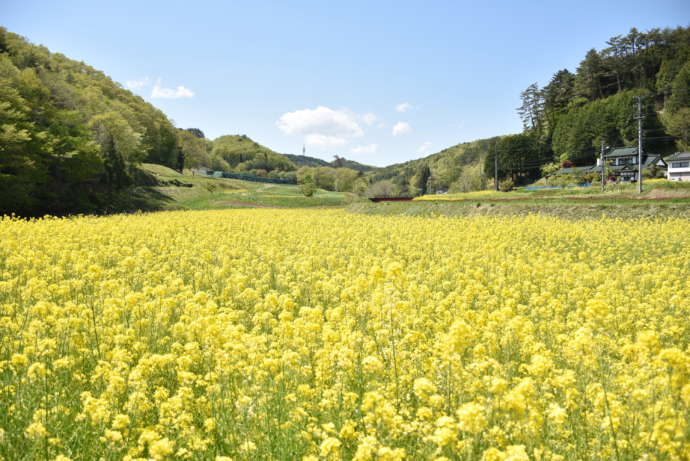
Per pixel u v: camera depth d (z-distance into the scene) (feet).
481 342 22.86
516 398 12.89
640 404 14.69
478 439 12.62
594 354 16.69
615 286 39.06
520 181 389.19
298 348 22.21
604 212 108.17
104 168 234.38
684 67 360.69
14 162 160.66
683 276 45.44
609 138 364.17
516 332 22.13
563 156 380.37
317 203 279.08
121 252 55.57
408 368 20.03
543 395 16.79
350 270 47.24
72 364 19.90
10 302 31.42
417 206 153.79
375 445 12.62
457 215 136.56
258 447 14.46
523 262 51.65
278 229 94.17
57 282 38.65
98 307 28.84
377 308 24.00
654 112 369.50
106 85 452.76
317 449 14.39
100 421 15.11
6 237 63.31
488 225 97.81
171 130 512.22
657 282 39.86
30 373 17.02
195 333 23.22
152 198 260.21
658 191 135.33
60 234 67.46
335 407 16.88
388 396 16.70
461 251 60.44
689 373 13.76
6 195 154.71
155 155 469.98
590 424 15.11
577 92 465.06
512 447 11.28
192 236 77.00
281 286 41.11
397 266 22.04
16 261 42.73
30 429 13.75
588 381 17.67
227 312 29.55
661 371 14.60
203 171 559.38
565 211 115.24
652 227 82.58
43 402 16.60
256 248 64.69
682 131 344.08
